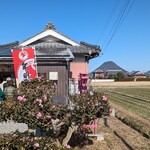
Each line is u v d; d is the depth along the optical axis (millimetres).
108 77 115375
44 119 8047
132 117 19469
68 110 8906
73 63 21281
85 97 9125
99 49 21344
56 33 22359
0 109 8039
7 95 11984
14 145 6027
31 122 8047
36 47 21172
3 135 6422
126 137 13148
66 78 16703
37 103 8109
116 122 17188
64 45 22297
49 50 19328
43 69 16672
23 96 8156
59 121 8867
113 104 29047
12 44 22844
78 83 16469
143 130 14539
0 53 17781
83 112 8883
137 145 11797
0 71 17047
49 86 8688
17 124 12820
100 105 9117
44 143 6258
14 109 7980
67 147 6559
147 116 20297
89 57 22328
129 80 102875
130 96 40969
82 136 11719
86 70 21578
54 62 16656
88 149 10875
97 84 85750
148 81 99250
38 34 22391
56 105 8758
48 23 22766
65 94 16531
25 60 12867
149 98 37344
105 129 14844
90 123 9297
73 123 9039
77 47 21812
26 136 6492
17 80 12891
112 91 54375
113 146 11477
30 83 8602
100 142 11961
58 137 9008
